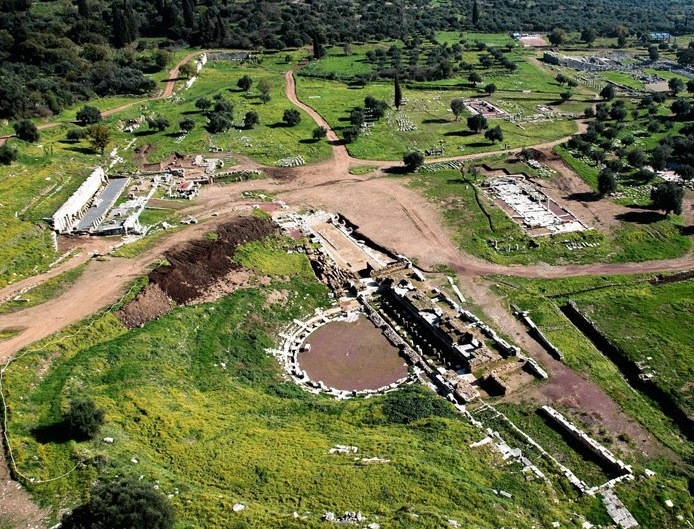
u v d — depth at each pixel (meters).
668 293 86.44
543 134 153.50
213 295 81.38
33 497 44.44
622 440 61.22
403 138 149.12
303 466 51.16
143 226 96.69
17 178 102.81
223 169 127.81
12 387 55.44
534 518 49.03
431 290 87.94
